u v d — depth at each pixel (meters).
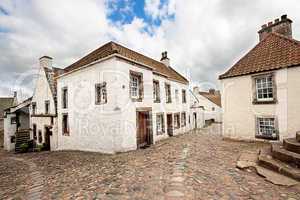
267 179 4.96
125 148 10.96
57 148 15.59
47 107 17.88
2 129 28.95
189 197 3.93
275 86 10.18
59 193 4.89
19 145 19.47
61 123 15.09
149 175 5.52
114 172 6.30
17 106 21.25
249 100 11.36
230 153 8.39
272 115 10.32
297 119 9.42
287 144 6.55
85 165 8.24
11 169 9.64
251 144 10.59
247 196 4.06
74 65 15.00
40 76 19.06
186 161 6.88
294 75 9.52
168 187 4.48
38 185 6.01
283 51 10.51
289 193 4.20
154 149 10.88
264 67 10.67
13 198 5.03
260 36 13.30
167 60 23.20
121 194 4.32
